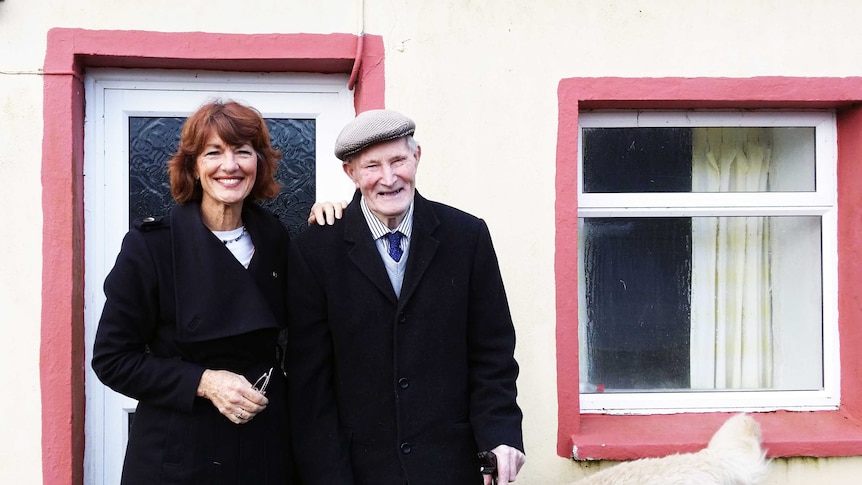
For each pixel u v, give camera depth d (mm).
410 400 1935
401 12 2592
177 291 1853
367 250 1962
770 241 2938
